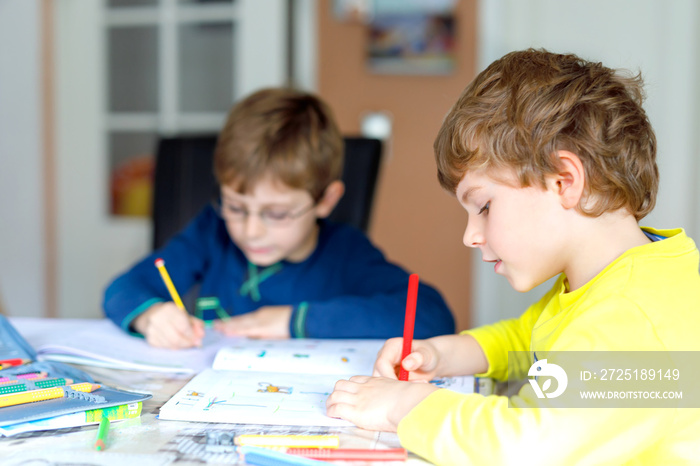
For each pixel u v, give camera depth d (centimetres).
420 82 269
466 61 266
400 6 268
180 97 266
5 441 57
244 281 135
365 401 62
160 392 73
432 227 273
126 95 271
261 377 76
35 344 93
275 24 252
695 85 236
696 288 60
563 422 52
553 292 80
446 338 81
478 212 67
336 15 271
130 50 269
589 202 63
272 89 135
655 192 71
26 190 272
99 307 281
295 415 63
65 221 281
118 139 274
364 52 271
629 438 53
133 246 276
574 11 251
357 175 148
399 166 273
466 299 273
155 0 264
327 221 140
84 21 271
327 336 102
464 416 55
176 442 57
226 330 105
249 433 60
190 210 154
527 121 63
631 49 244
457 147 66
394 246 276
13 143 271
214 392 70
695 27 235
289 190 121
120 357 86
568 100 63
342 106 274
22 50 268
